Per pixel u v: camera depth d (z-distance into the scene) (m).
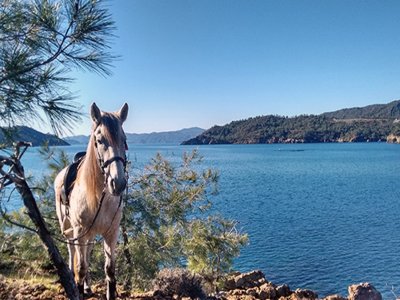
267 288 7.53
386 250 24.22
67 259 8.34
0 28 2.72
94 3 3.00
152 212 8.98
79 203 4.78
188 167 10.05
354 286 7.04
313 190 57.06
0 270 7.89
